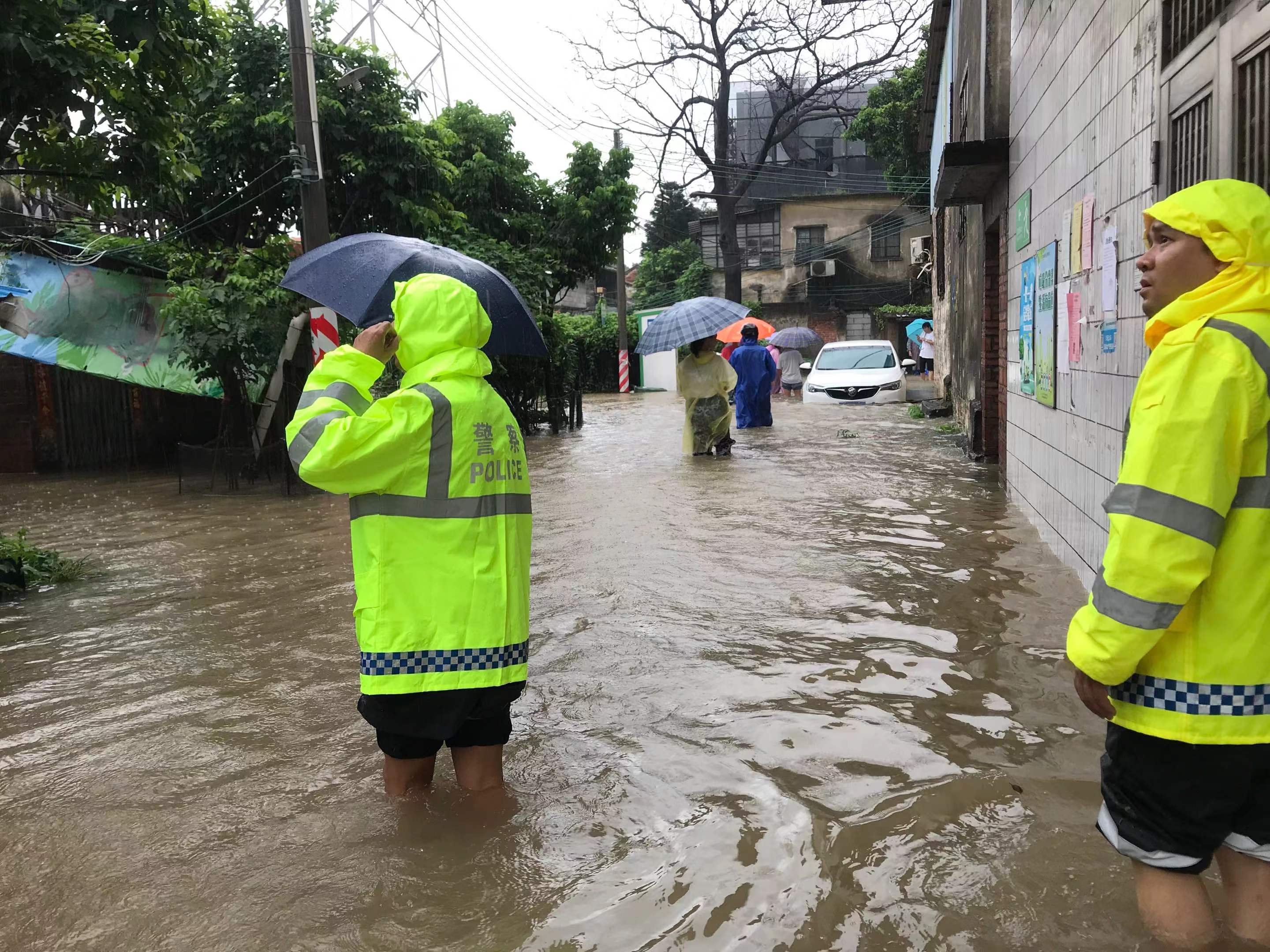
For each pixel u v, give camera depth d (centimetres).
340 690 451
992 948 239
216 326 1243
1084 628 210
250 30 1432
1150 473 199
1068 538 616
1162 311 211
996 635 489
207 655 513
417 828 312
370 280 340
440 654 301
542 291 1839
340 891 277
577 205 2009
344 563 741
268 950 250
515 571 316
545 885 277
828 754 358
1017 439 841
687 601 573
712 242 4350
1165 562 196
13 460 1516
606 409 2480
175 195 896
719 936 250
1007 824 300
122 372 1423
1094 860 277
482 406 312
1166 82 421
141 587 684
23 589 673
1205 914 217
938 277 2180
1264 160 327
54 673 490
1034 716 387
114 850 305
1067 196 613
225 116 1423
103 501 1162
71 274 1420
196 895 276
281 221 1540
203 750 385
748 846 295
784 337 2733
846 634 499
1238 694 204
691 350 1267
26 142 817
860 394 2077
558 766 357
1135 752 216
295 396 1346
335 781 351
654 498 951
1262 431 200
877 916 256
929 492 934
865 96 4388
